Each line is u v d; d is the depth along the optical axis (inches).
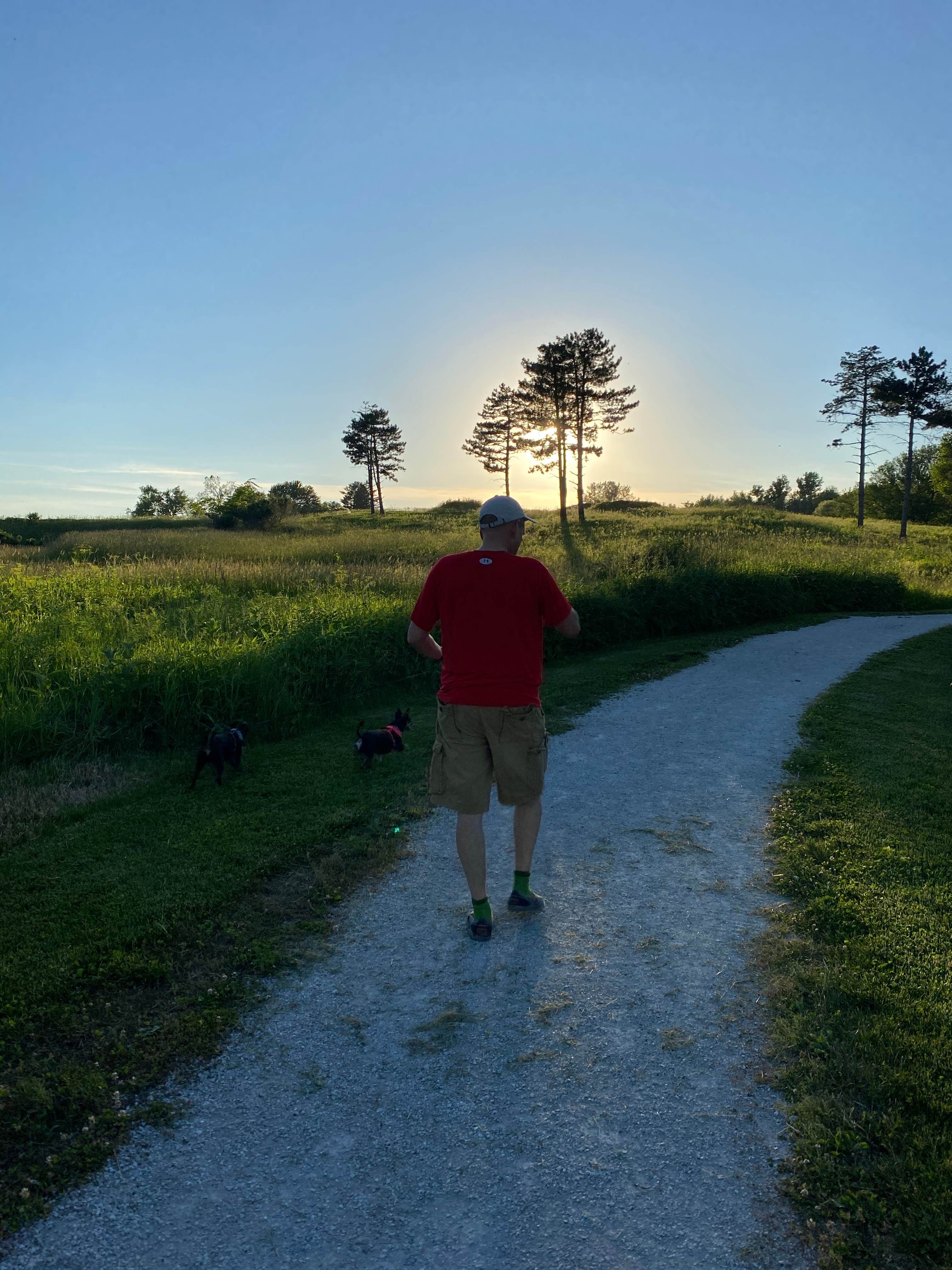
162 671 280.8
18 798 210.8
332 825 194.7
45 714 254.5
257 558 968.3
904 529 1936.5
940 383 1838.1
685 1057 113.4
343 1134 99.8
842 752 261.7
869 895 159.5
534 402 2043.6
